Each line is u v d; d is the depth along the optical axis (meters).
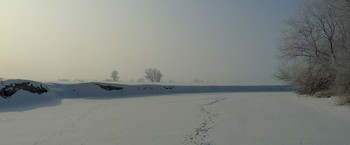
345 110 16.78
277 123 14.62
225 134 12.44
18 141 12.25
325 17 24.42
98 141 11.78
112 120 17.17
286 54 27.80
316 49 25.09
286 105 22.52
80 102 30.36
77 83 41.03
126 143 11.31
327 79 24.75
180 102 28.12
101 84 41.62
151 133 13.02
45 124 16.31
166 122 15.95
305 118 15.73
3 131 14.41
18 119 18.36
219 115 18.06
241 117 16.97
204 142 11.13
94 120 17.34
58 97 35.53
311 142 10.62
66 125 15.81
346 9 20.94
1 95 27.20
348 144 10.18
